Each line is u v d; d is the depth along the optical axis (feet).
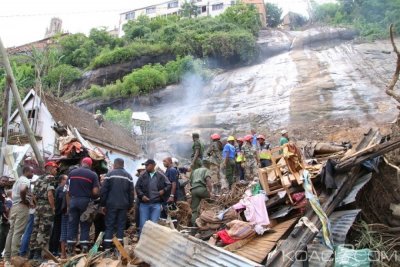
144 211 24.47
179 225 24.73
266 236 18.56
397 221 20.38
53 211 24.64
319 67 125.29
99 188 23.99
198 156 34.53
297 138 78.02
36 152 39.01
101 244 24.68
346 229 18.51
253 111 99.60
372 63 119.44
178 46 167.02
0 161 38.45
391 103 86.12
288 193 19.97
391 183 21.29
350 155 20.53
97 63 169.99
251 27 183.01
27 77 125.08
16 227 25.59
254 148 37.88
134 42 187.52
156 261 17.34
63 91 163.12
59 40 201.26
